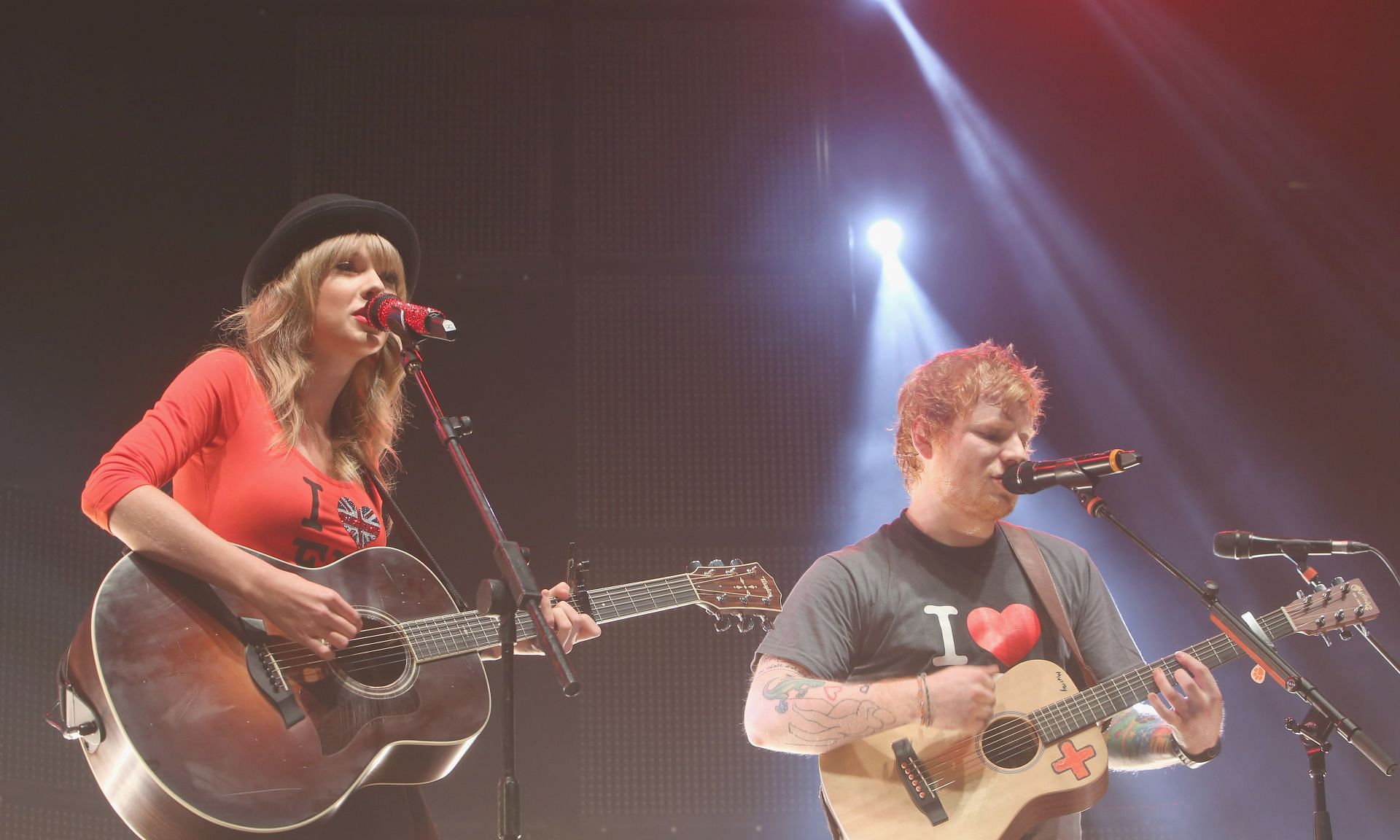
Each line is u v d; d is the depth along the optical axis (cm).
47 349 791
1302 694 482
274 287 460
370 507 458
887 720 468
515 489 905
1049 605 514
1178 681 478
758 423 944
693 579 496
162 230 857
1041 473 498
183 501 426
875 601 508
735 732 873
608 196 968
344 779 381
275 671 389
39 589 756
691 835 855
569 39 988
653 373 943
